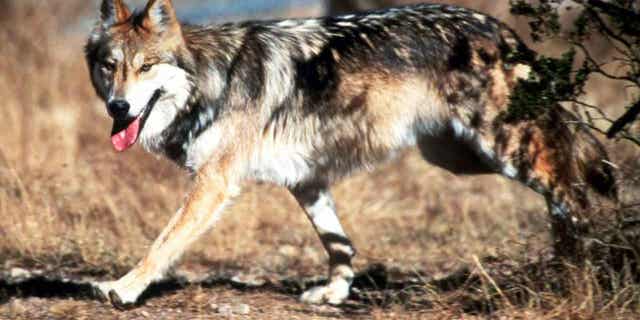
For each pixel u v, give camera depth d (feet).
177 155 55.26
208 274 64.59
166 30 52.85
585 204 55.47
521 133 55.26
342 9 125.18
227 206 54.19
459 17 56.75
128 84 51.93
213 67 53.98
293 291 59.57
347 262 56.65
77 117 101.04
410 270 64.75
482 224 76.28
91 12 123.13
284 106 55.16
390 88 55.42
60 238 67.62
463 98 55.52
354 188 84.89
